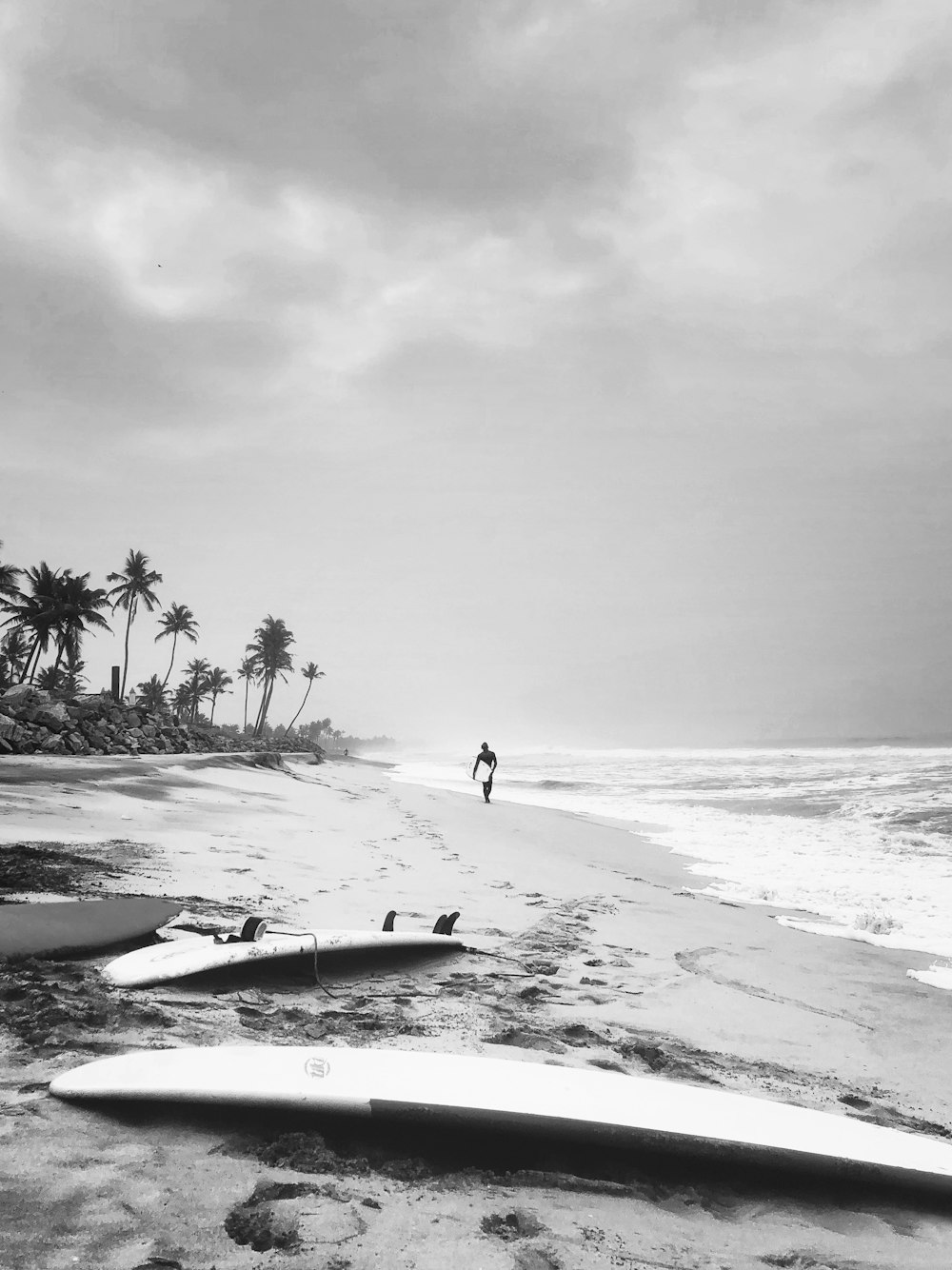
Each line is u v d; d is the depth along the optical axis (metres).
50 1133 2.19
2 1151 2.07
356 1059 2.68
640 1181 2.31
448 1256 1.82
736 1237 2.10
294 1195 2.01
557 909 7.45
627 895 8.70
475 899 7.60
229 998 3.70
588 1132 2.35
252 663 112.94
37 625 58.31
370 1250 1.81
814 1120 2.66
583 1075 2.77
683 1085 2.81
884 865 11.79
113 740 26.00
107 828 9.59
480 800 24.67
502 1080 2.62
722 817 19.83
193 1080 2.40
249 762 26.94
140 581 76.12
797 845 14.18
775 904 8.76
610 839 14.95
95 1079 2.41
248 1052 2.65
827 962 6.03
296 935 4.35
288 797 18.27
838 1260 2.02
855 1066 3.79
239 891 6.57
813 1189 2.37
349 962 4.46
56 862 6.89
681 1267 1.91
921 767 38.41
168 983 3.70
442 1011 3.87
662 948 6.09
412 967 4.77
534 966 5.09
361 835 12.48
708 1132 2.43
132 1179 2.00
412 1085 2.49
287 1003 3.75
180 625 105.62
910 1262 2.04
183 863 7.62
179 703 127.62
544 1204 2.12
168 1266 1.66
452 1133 2.33
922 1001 5.07
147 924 4.35
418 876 8.73
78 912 4.40
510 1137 2.34
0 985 3.47
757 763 54.56
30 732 22.41
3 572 55.84
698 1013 4.41
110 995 3.46
